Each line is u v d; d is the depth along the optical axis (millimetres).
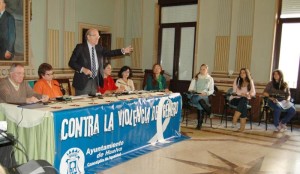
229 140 4512
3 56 5684
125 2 8211
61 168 2623
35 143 2568
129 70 5047
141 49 8062
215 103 6547
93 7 7598
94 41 3580
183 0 7344
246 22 6480
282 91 5414
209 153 3801
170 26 7711
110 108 3166
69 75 6980
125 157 3459
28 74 6125
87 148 2922
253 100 6086
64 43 6867
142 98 3711
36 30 6324
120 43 8344
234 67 6711
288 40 6246
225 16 6723
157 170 3121
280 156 3770
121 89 4504
